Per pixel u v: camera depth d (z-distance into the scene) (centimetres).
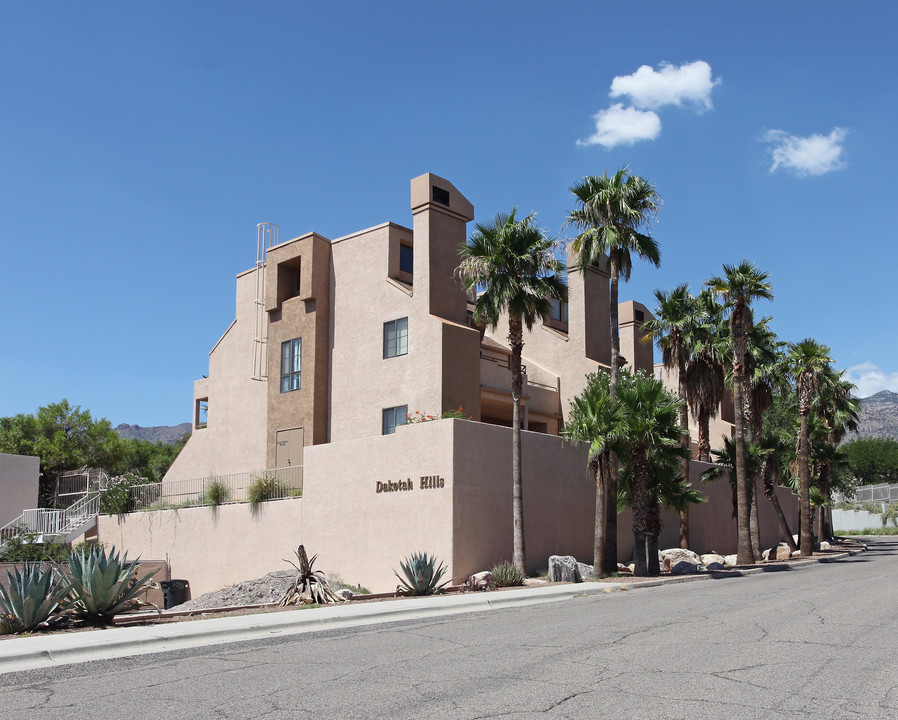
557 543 2730
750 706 720
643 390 2586
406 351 3044
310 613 1480
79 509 3725
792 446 5131
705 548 3919
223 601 2511
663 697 757
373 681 859
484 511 2459
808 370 4238
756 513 3738
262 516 2973
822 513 5428
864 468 10912
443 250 3102
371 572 2553
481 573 2239
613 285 2706
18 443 5175
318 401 3325
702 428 3909
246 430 3672
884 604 1566
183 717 721
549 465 2753
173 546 3300
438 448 2425
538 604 1752
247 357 3759
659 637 1145
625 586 2125
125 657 1053
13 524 3478
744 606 1566
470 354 3012
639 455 2553
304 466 2862
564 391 3712
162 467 6700
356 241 3359
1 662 991
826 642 1077
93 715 736
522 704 736
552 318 4047
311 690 820
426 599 1828
